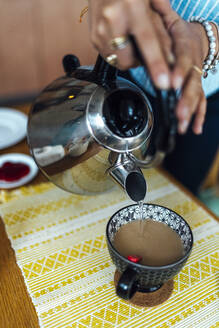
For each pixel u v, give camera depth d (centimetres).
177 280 52
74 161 48
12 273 53
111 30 34
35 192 71
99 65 45
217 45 52
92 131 43
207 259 56
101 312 47
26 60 196
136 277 41
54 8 185
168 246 48
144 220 52
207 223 64
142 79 64
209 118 96
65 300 49
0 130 90
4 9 175
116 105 42
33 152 51
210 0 59
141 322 46
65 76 52
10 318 46
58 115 47
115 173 45
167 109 35
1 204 67
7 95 197
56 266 54
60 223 63
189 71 37
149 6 39
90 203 68
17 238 59
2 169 75
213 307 48
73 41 200
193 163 108
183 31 38
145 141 45
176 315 47
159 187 73
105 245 59
